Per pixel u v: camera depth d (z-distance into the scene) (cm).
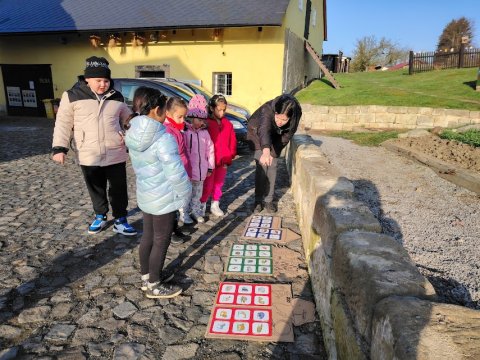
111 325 252
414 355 112
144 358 223
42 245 372
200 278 312
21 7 1702
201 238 391
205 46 1367
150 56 1440
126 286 300
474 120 982
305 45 1764
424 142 733
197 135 396
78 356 224
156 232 272
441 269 285
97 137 363
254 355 225
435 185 507
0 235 394
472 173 489
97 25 1416
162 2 1495
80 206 492
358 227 219
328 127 1163
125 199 393
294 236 393
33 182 603
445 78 1616
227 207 488
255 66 1336
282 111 396
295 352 228
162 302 279
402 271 165
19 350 229
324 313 238
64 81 1586
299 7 1584
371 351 148
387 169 591
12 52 1620
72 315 262
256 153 451
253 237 389
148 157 257
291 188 554
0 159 768
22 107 1673
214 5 1390
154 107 257
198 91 862
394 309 134
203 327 251
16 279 308
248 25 1216
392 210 415
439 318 128
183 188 264
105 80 353
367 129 1105
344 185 298
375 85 1641
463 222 379
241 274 317
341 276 197
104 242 381
